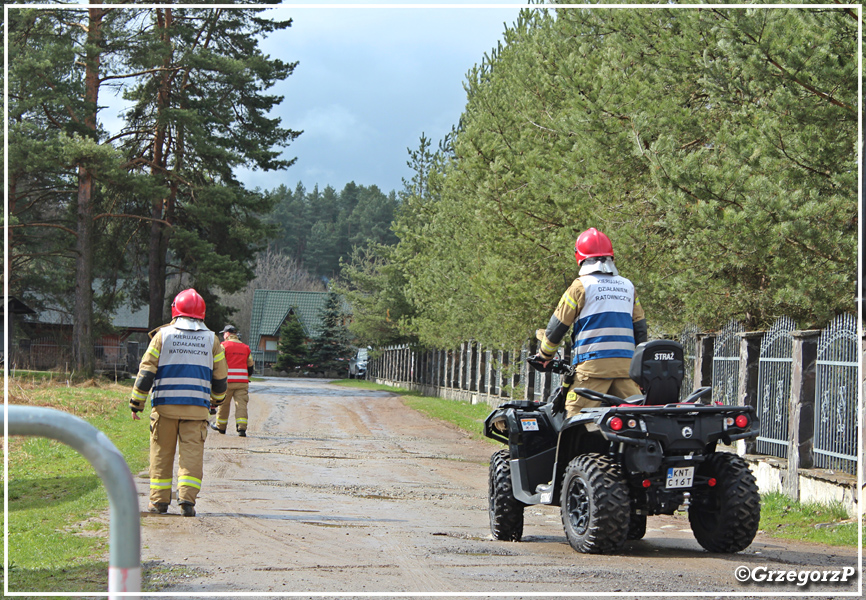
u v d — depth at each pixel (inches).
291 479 522.0
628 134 578.2
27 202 1780.3
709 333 604.7
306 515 375.6
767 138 458.9
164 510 369.1
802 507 408.5
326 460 644.1
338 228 6038.4
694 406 261.1
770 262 495.8
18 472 475.8
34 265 2170.3
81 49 1492.4
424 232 1540.4
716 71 509.0
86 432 79.4
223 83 1790.1
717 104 580.7
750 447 509.0
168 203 1870.1
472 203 925.8
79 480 452.8
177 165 1831.9
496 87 924.6
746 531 271.4
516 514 318.0
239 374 809.5
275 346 4355.3
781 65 447.2
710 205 462.3
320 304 4480.8
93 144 1428.4
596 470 268.5
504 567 244.8
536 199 687.1
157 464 370.9
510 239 712.4
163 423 368.8
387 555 268.2
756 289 553.3
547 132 781.9
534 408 332.5
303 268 6102.4
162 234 1903.3
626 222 613.9
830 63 427.8
